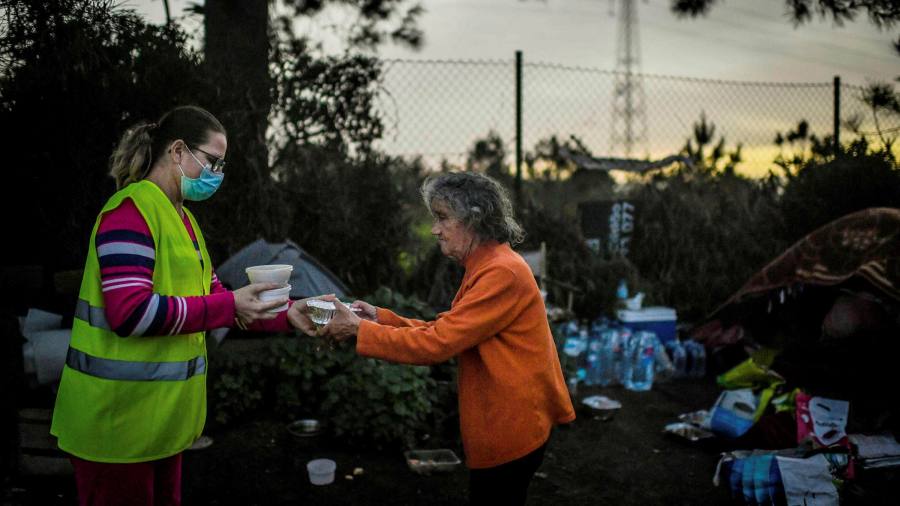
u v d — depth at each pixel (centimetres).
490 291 201
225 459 368
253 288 194
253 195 518
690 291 646
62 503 307
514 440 203
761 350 438
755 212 684
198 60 477
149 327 171
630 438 441
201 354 202
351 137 587
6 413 319
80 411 178
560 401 216
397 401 383
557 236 635
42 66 375
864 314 366
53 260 425
